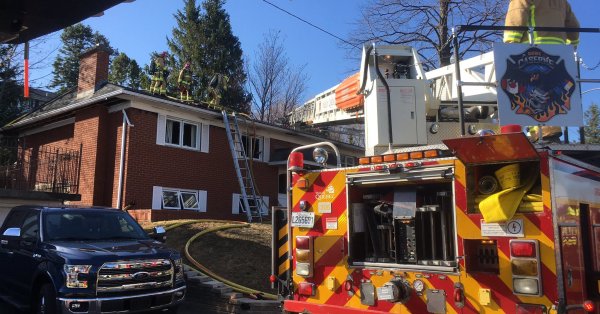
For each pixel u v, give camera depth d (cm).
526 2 598
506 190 367
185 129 1744
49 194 1167
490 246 381
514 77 544
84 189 1606
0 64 2227
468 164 388
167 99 1655
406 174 425
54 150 1688
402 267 418
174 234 1137
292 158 500
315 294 473
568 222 365
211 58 3869
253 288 889
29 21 322
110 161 1602
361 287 441
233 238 1105
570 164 383
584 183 407
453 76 769
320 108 1273
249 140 1856
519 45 552
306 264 473
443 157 407
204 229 1170
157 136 1628
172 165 1661
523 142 348
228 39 3975
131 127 1558
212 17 3975
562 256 344
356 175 457
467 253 382
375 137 647
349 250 454
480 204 373
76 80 4759
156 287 671
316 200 484
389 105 578
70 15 317
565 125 541
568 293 346
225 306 786
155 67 1788
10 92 2497
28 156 1903
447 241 415
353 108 967
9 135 2056
